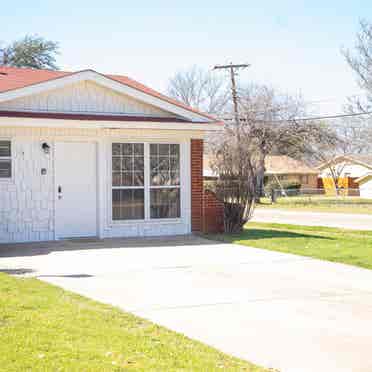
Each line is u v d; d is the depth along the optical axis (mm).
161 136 17516
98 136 16812
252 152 20438
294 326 8141
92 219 16969
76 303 8797
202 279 11320
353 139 57531
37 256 13820
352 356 6930
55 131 16344
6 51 40125
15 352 6172
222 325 8148
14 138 15867
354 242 16797
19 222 16000
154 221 17562
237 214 18375
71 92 16750
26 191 16062
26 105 16156
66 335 6887
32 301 8539
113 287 10477
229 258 13805
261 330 7934
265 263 13188
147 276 11547
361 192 66625
